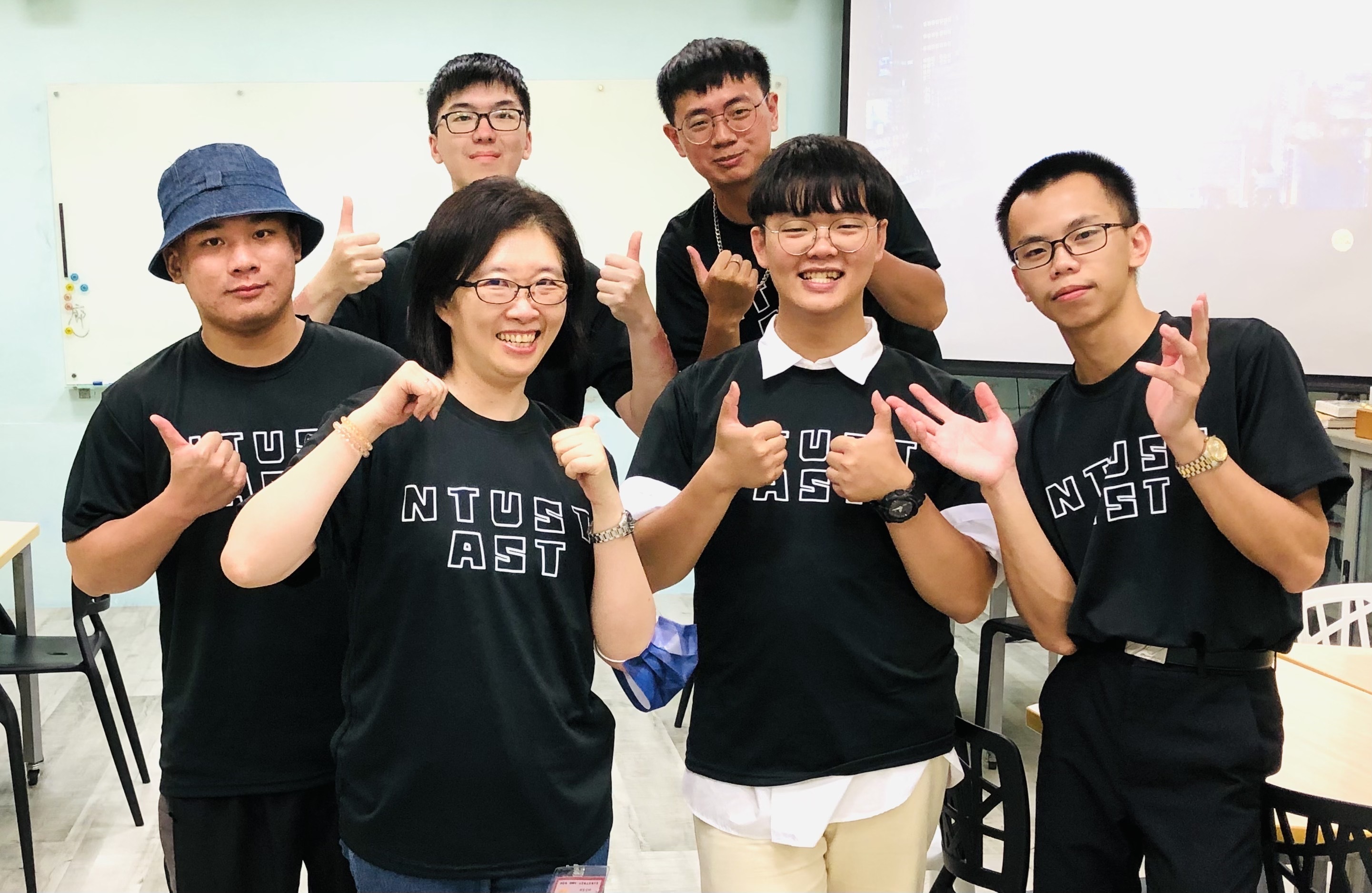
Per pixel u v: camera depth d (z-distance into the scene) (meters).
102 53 4.07
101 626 2.73
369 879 1.23
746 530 1.43
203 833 1.42
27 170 4.10
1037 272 1.46
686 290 2.19
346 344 1.51
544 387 2.00
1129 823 1.46
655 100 4.30
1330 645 2.19
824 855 1.46
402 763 1.19
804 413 1.45
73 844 2.53
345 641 1.43
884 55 3.98
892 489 1.31
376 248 1.78
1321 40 3.33
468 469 1.23
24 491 4.25
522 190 1.26
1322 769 1.55
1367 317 3.39
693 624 1.56
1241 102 3.43
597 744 1.28
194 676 1.41
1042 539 1.44
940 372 1.52
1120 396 1.47
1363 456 3.13
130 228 4.15
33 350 4.19
